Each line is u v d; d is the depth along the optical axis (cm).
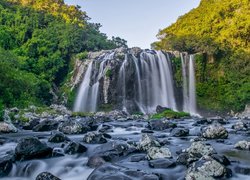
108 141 1220
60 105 5238
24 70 5556
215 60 6131
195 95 5962
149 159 867
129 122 2372
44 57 5994
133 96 5381
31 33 6738
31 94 4622
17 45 6494
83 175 795
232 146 1112
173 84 5841
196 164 701
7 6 7875
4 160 852
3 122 1714
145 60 5622
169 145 1138
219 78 6050
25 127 1823
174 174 728
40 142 952
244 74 5938
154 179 672
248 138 1310
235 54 6112
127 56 5478
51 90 5653
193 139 1279
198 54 6072
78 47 6462
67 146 1013
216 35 6956
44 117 2928
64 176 802
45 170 844
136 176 694
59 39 6431
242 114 5466
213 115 5772
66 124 1595
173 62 5966
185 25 8038
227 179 691
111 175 695
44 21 7394
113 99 5228
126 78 5353
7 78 3400
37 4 8656
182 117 3484
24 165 868
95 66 5538
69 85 5853
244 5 6838
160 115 3522
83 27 7712
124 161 858
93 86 5412
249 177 709
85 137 1204
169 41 6562
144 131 1645
